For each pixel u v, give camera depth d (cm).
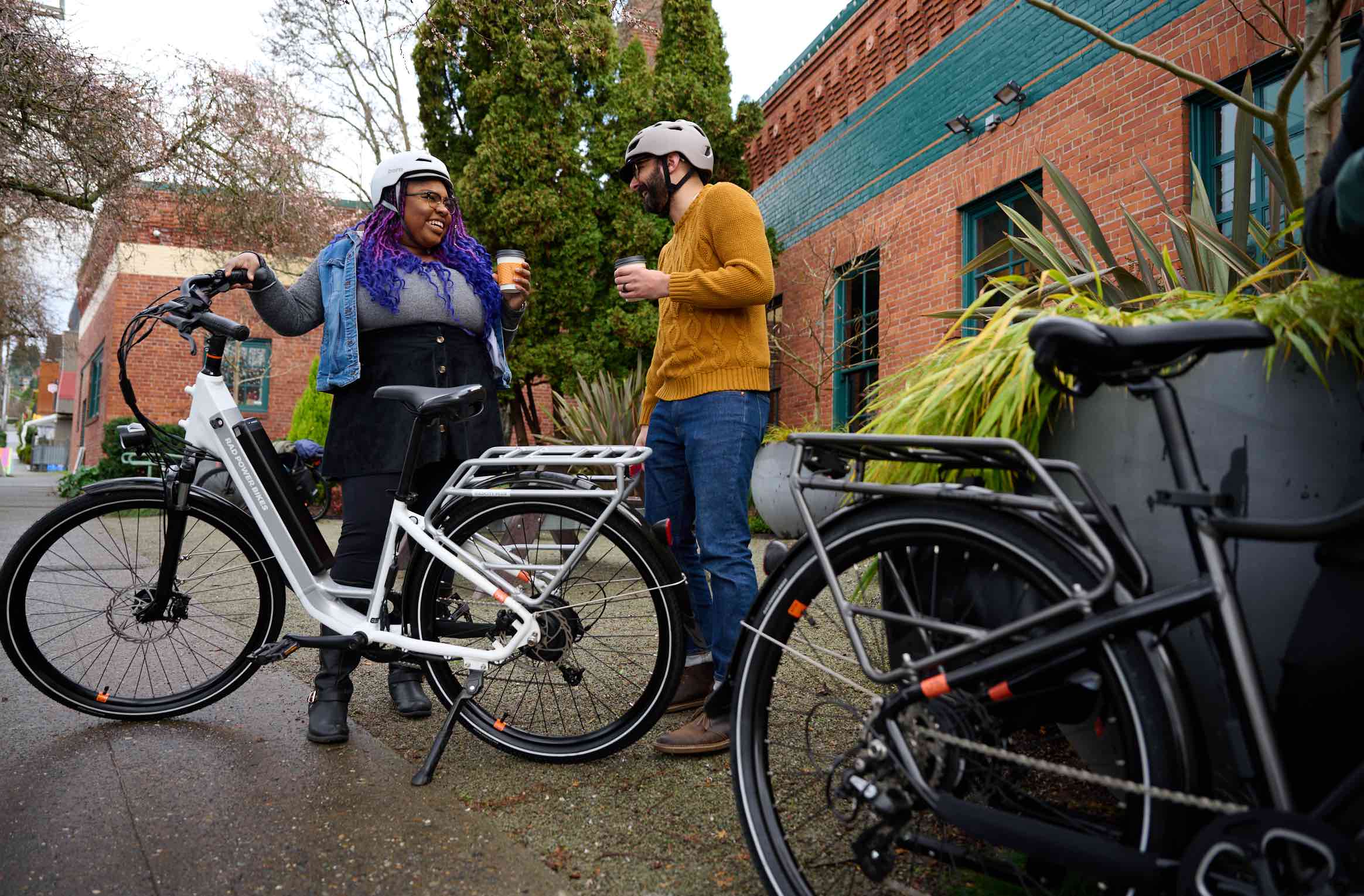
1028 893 128
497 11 799
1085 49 561
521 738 211
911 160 750
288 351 1452
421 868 153
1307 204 107
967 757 118
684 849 163
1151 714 104
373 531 229
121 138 816
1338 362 121
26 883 144
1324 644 100
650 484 237
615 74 926
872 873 125
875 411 184
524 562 213
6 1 718
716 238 218
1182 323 104
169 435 234
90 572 237
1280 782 99
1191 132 493
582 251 818
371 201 249
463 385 244
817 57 896
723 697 205
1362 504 95
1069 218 568
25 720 230
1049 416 145
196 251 1349
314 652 308
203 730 226
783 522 616
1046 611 110
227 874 149
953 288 692
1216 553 106
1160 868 101
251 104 932
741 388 216
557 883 149
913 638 134
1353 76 99
